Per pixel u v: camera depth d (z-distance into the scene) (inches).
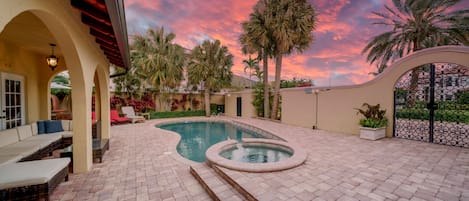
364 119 281.1
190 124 511.8
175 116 597.9
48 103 246.8
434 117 241.0
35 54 230.4
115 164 173.8
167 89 598.5
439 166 157.6
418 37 390.9
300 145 232.5
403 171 147.4
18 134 178.9
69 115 341.7
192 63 596.4
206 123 526.9
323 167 156.8
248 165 151.8
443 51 221.1
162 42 544.1
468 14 339.0
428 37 394.9
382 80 278.8
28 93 216.4
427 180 131.0
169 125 489.7
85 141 152.7
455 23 352.2
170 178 146.9
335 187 121.6
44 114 243.3
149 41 533.0
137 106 543.5
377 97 284.4
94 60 171.3
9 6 61.7
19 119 202.5
